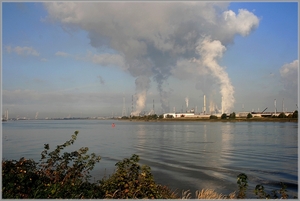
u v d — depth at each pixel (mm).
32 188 9297
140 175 10031
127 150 41938
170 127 132750
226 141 57000
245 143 52500
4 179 8961
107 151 40656
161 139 63594
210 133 84250
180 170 25828
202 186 19906
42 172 10633
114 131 100750
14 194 8836
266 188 19109
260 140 58625
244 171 25250
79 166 10719
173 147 46156
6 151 39938
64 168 10688
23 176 9273
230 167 27234
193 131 96062
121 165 10109
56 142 55406
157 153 38344
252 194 17375
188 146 47688
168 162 30406
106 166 26938
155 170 25844
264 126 128750
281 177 22641
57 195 9031
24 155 35406
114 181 9789
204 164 29094
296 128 107625
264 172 24688
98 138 67438
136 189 9539
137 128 125625
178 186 19906
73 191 9445
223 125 149500
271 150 41250
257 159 32406
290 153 37594
